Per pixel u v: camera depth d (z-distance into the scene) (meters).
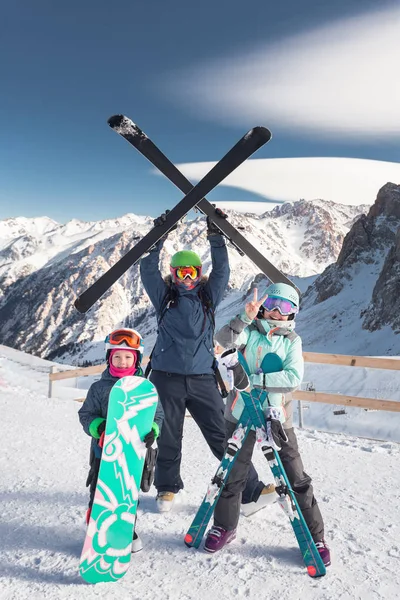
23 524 3.69
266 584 2.88
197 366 3.88
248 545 3.35
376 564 3.13
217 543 3.24
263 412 3.13
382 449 6.06
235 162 4.05
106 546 2.82
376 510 4.06
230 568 3.06
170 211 4.02
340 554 3.27
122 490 2.85
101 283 3.91
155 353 3.98
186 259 3.94
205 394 3.93
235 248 4.08
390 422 19.19
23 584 2.86
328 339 123.19
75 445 6.03
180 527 3.64
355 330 120.25
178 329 3.89
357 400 7.34
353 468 5.27
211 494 3.24
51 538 3.46
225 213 4.05
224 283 4.05
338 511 4.04
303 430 7.28
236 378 3.14
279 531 3.56
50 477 4.80
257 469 5.14
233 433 3.19
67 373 10.64
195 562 3.13
